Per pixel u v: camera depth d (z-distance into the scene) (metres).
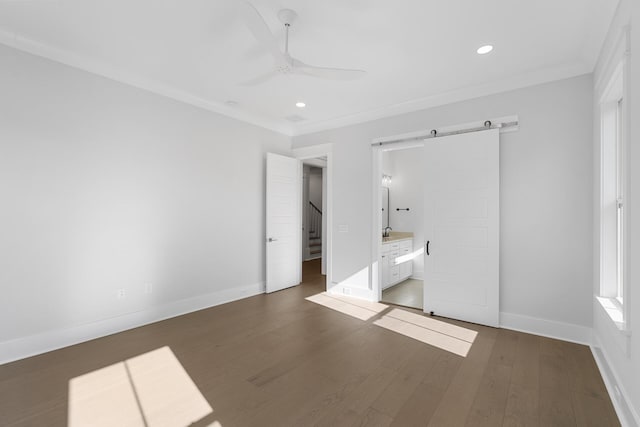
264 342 3.03
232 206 4.47
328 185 4.92
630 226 1.83
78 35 2.65
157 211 3.63
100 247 3.16
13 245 2.64
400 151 6.35
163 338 3.11
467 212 3.58
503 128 3.41
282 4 2.21
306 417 1.91
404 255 5.75
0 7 2.28
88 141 3.08
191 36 2.66
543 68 3.13
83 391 2.18
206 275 4.14
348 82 3.51
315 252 8.58
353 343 3.01
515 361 2.63
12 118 2.64
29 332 2.72
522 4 2.20
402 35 2.59
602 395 2.14
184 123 3.89
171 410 1.97
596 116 2.82
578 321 3.03
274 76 3.38
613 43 2.17
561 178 3.12
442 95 3.77
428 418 1.90
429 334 3.22
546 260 3.18
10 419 1.87
